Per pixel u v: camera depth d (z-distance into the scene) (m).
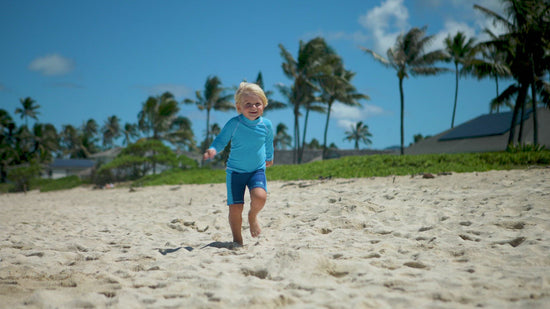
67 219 7.11
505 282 1.98
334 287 2.07
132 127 72.12
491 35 20.17
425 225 4.10
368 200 6.32
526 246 2.75
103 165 25.73
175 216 6.62
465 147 23.05
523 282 1.96
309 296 1.95
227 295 2.00
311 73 29.44
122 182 25.31
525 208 4.45
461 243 3.10
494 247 2.89
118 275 2.63
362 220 4.42
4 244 4.11
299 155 32.09
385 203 5.91
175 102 34.34
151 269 2.78
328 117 35.16
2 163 41.59
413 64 25.50
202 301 1.90
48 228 5.71
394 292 1.95
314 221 4.73
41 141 50.09
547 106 20.34
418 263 2.51
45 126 58.78
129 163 25.00
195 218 5.78
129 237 4.62
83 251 3.83
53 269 2.96
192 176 20.83
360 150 43.19
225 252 3.20
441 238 3.31
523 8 17.08
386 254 2.89
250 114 3.25
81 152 70.88
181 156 26.39
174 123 39.03
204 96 36.56
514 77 19.06
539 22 17.02
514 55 18.28
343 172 14.12
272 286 2.15
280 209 6.16
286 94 33.00
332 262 2.51
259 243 3.61
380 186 8.94
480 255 2.62
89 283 2.45
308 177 14.34
